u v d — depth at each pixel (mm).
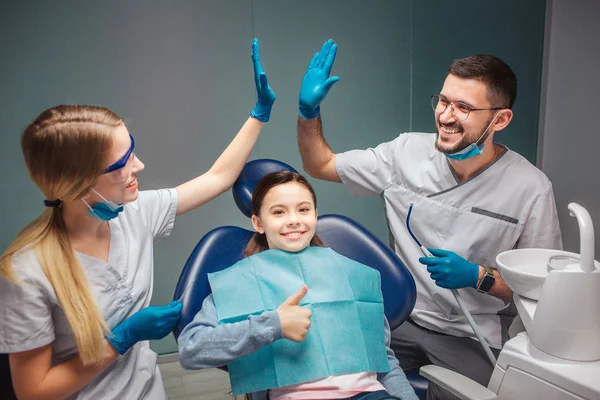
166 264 2533
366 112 2607
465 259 1607
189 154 2438
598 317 1086
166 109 2365
